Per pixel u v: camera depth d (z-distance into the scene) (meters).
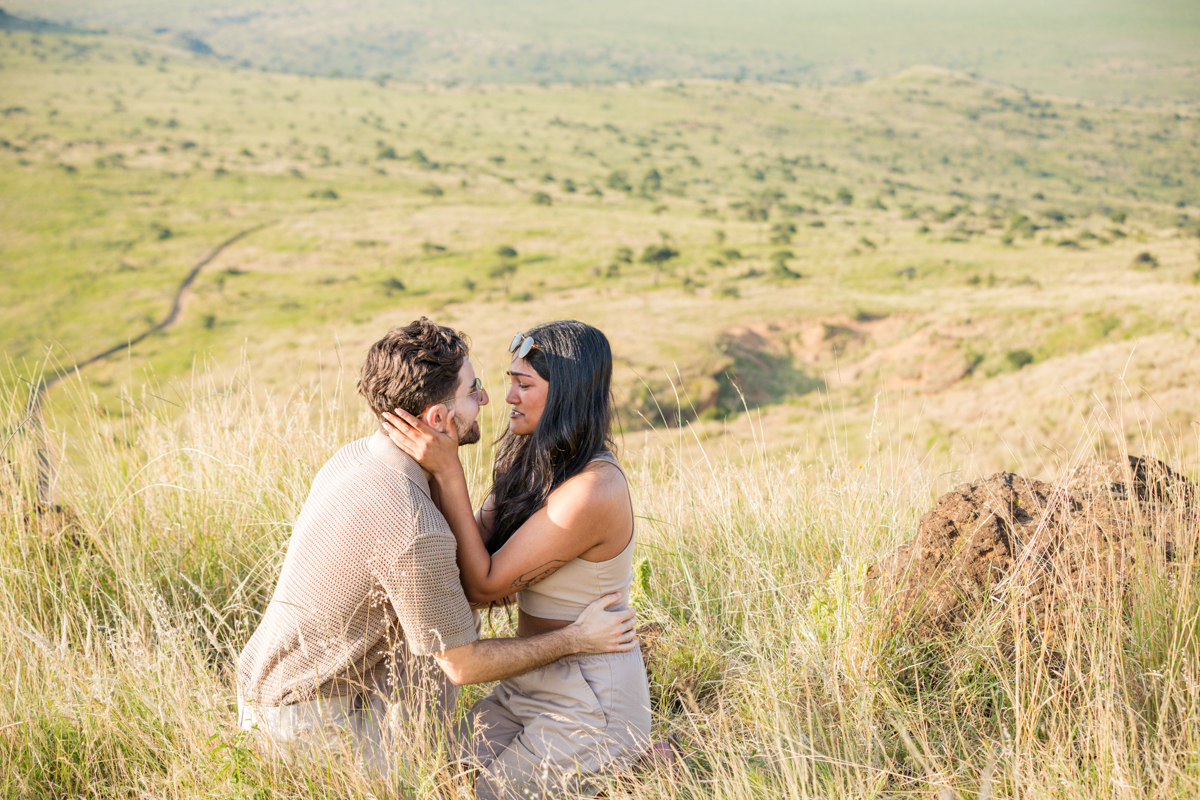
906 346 67.19
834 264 99.12
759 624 2.31
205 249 112.81
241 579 2.57
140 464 2.86
